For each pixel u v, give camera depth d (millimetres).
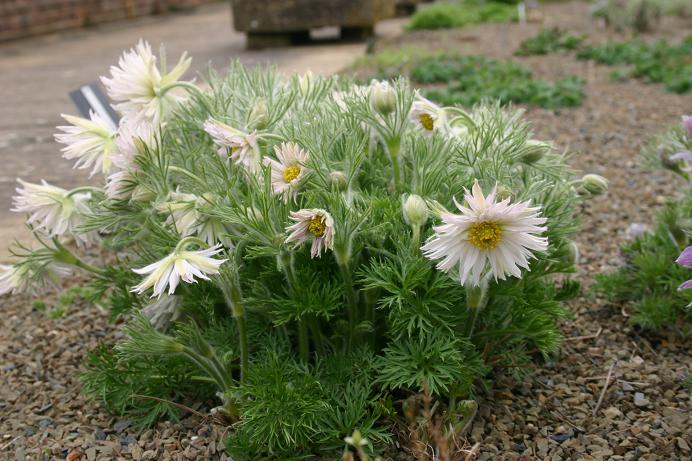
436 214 493
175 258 468
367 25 2572
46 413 626
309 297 527
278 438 516
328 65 2037
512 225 439
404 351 524
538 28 3000
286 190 517
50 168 1297
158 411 580
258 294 549
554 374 650
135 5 3967
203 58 2299
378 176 602
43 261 614
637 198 1092
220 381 549
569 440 554
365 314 555
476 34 2857
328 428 521
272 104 604
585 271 855
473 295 519
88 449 565
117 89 600
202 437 563
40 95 1942
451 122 648
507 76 1888
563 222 594
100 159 592
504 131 608
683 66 1973
